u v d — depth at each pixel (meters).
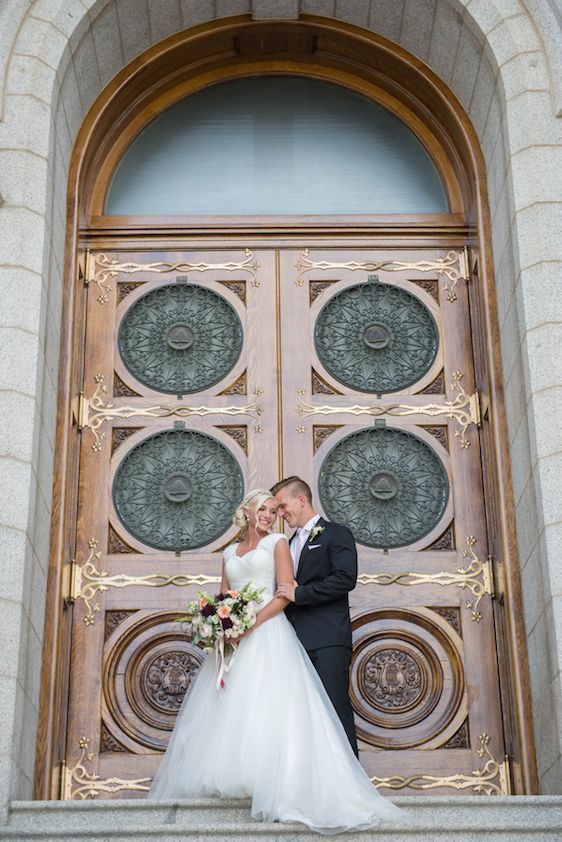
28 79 6.86
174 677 6.68
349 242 7.63
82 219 7.59
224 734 5.27
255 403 7.25
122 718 6.56
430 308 7.51
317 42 7.99
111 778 6.43
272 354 7.35
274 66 8.13
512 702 6.46
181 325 7.43
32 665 6.05
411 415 7.26
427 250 7.64
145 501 7.05
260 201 7.91
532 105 6.91
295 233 7.63
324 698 5.43
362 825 4.96
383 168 8.03
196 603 5.59
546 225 6.65
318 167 8.02
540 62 7.02
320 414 7.23
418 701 6.64
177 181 7.95
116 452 7.14
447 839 4.98
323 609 5.77
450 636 6.75
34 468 6.14
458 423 7.25
